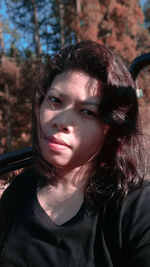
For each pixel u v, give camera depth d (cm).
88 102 37
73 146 37
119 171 40
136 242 38
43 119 39
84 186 43
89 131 38
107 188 41
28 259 42
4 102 1134
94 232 40
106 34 1053
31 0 1107
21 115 1107
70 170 42
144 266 37
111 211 40
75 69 38
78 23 1010
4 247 44
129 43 1016
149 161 55
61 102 38
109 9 1052
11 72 1077
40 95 44
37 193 47
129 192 41
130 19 1063
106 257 39
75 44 42
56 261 40
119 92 39
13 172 66
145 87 575
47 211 44
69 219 41
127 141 41
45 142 39
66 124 37
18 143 1038
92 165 42
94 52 39
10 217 48
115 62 40
